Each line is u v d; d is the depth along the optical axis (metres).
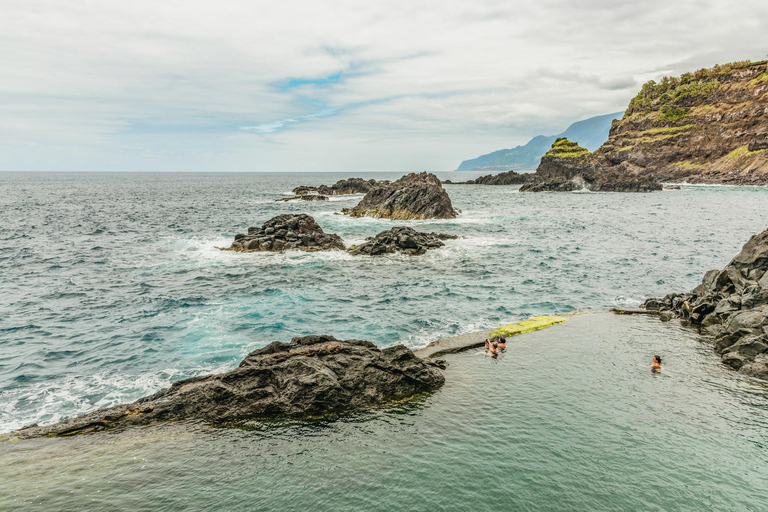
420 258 48.50
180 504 11.48
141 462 13.24
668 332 24.61
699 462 13.20
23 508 11.14
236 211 101.00
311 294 34.31
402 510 11.30
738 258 26.44
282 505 11.47
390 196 86.56
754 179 168.12
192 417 15.83
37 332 26.52
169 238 62.38
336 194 149.25
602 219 84.12
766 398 17.12
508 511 11.25
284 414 16.03
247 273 41.53
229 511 11.26
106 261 46.94
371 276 40.41
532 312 29.89
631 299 33.03
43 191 170.00
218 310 30.36
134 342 24.77
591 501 11.60
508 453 13.67
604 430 14.93
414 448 13.99
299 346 18.81
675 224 75.75
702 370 19.72
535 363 20.58
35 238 61.31
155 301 32.59
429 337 25.11
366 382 17.41
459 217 88.06
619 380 18.75
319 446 14.14
